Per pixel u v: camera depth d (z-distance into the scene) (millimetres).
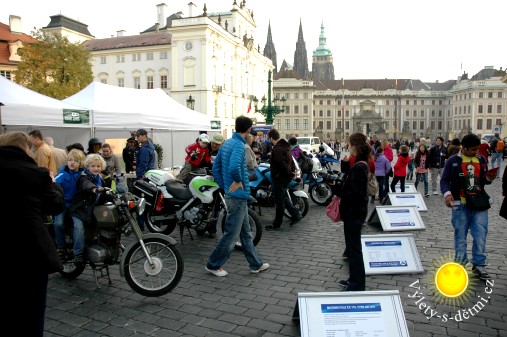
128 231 5223
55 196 3160
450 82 126688
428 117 123562
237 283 5309
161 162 16938
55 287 5199
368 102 113812
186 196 7199
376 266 5637
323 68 161500
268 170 9352
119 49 57938
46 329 4039
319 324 3182
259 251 6852
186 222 7113
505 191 5207
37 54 33688
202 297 4836
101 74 59406
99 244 5121
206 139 9172
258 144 16344
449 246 7055
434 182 13953
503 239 7430
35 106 8914
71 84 34156
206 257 6531
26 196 2945
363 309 3236
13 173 2914
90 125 10320
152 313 4402
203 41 50719
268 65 80062
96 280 5152
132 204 4887
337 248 7027
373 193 6273
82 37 66500
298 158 11500
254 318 4258
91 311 4465
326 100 118688
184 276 5594
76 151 5391
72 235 5535
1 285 2834
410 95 121875
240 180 5336
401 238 5812
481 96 109688
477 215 5383
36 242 2939
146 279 5301
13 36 52156
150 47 56406
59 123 9391
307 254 6652
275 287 5152
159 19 69875
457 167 5430
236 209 5410
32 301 2932
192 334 3918
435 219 9477
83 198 5152
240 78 63500
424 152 13711
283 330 3988
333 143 47375
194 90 51562
